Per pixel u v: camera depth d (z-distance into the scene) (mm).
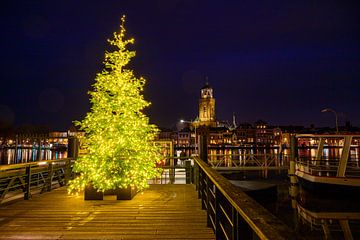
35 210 7070
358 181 20641
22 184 8266
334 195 21109
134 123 8469
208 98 106625
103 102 8414
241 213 2320
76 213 6801
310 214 18859
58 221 6164
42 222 6090
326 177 21391
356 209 19812
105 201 8055
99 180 7969
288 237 1642
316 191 21703
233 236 2881
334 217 17984
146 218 6398
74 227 5770
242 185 20594
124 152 8305
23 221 6168
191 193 9344
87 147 8625
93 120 8391
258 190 19125
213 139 95250
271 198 20031
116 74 8672
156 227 5766
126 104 8508
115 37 8766
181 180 16266
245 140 96500
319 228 16469
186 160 13789
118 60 8656
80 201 8062
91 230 5582
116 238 5133
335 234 15477
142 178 8641
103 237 5180
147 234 5355
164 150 14953
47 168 9750
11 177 7891
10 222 6102
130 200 8188
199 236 5234
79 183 8250
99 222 6094
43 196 8797
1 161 50125
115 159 8008
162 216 6555
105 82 8617
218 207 4719
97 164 7980
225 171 30031
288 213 20172
